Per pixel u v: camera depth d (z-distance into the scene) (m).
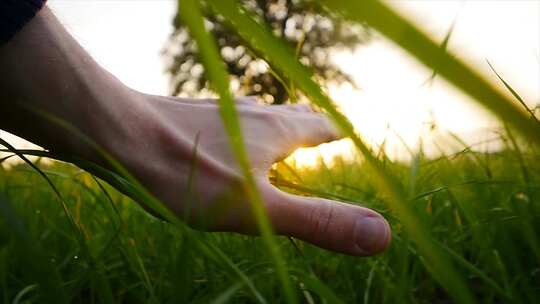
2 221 0.27
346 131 0.06
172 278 0.21
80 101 0.20
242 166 0.06
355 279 0.26
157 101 0.26
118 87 0.22
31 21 0.19
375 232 0.22
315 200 0.23
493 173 0.39
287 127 0.28
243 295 0.22
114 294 0.26
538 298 0.21
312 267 0.30
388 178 0.06
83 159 0.19
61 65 0.20
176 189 0.22
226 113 0.06
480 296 0.25
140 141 0.22
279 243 0.32
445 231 0.32
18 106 0.20
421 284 0.26
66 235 0.30
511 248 0.21
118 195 0.43
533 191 0.27
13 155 0.20
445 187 0.22
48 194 0.39
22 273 0.25
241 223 0.22
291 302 0.09
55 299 0.11
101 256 0.23
